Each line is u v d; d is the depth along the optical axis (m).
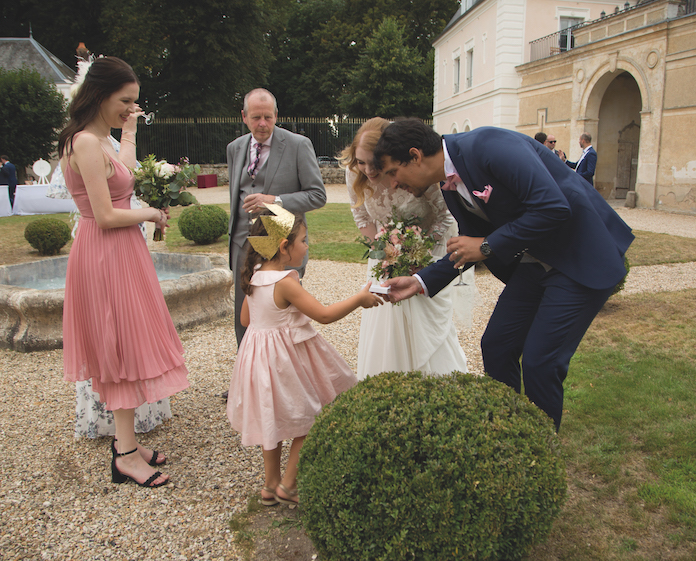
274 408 2.34
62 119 19.80
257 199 3.13
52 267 6.23
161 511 2.47
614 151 18.70
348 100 32.97
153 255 6.56
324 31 36.00
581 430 3.06
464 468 1.69
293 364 2.41
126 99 2.51
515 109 22.05
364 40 35.94
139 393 2.63
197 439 3.14
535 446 1.79
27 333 4.66
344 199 19.78
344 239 10.64
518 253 2.20
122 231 2.59
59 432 3.27
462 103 26.42
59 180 3.36
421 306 2.90
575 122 18.31
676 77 14.40
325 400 2.54
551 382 2.27
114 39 26.94
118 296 2.53
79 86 2.55
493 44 22.33
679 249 8.73
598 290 2.25
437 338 2.94
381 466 1.73
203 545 2.24
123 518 2.42
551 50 21.05
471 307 3.47
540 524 1.73
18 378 4.09
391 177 2.50
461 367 3.20
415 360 2.94
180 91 28.44
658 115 15.07
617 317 5.23
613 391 3.53
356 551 1.70
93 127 2.51
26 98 19.23
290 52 38.59
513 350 2.62
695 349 4.28
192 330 5.19
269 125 3.26
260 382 2.34
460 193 2.34
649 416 3.19
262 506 2.48
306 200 3.37
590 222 2.25
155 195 2.93
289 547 2.21
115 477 2.71
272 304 2.38
